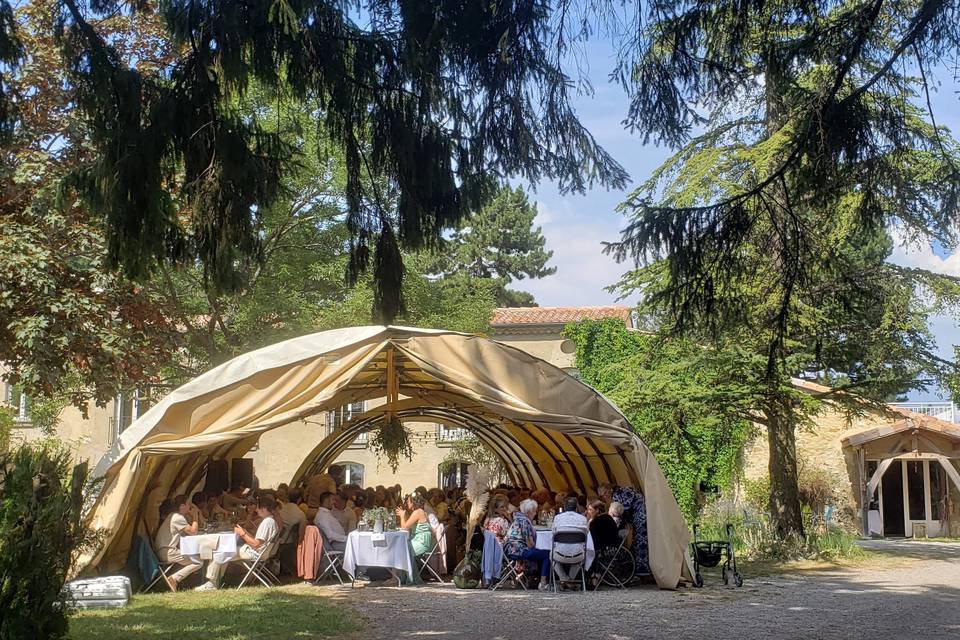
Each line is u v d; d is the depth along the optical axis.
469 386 14.35
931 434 29.67
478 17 7.20
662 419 20.05
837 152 8.01
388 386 16.50
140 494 13.48
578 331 30.94
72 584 11.45
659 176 19.72
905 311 19.81
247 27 6.86
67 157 15.60
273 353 14.16
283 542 14.58
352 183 8.12
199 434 13.69
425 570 15.25
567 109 7.75
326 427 31.95
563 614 11.23
